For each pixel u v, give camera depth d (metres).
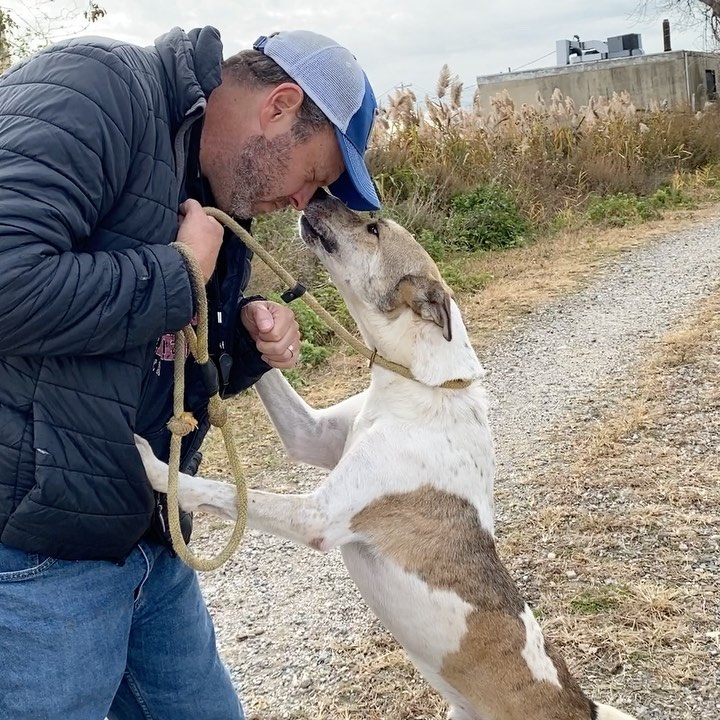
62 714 1.97
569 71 29.05
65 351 1.76
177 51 2.03
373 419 3.02
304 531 2.70
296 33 2.31
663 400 6.44
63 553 1.93
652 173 16.73
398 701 3.48
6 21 8.58
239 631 4.08
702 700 3.39
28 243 1.65
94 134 1.75
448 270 10.62
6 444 1.81
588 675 3.56
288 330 2.45
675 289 9.70
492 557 2.99
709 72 28.95
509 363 7.84
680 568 4.24
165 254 1.86
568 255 11.91
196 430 2.36
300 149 2.26
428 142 13.93
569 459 5.62
